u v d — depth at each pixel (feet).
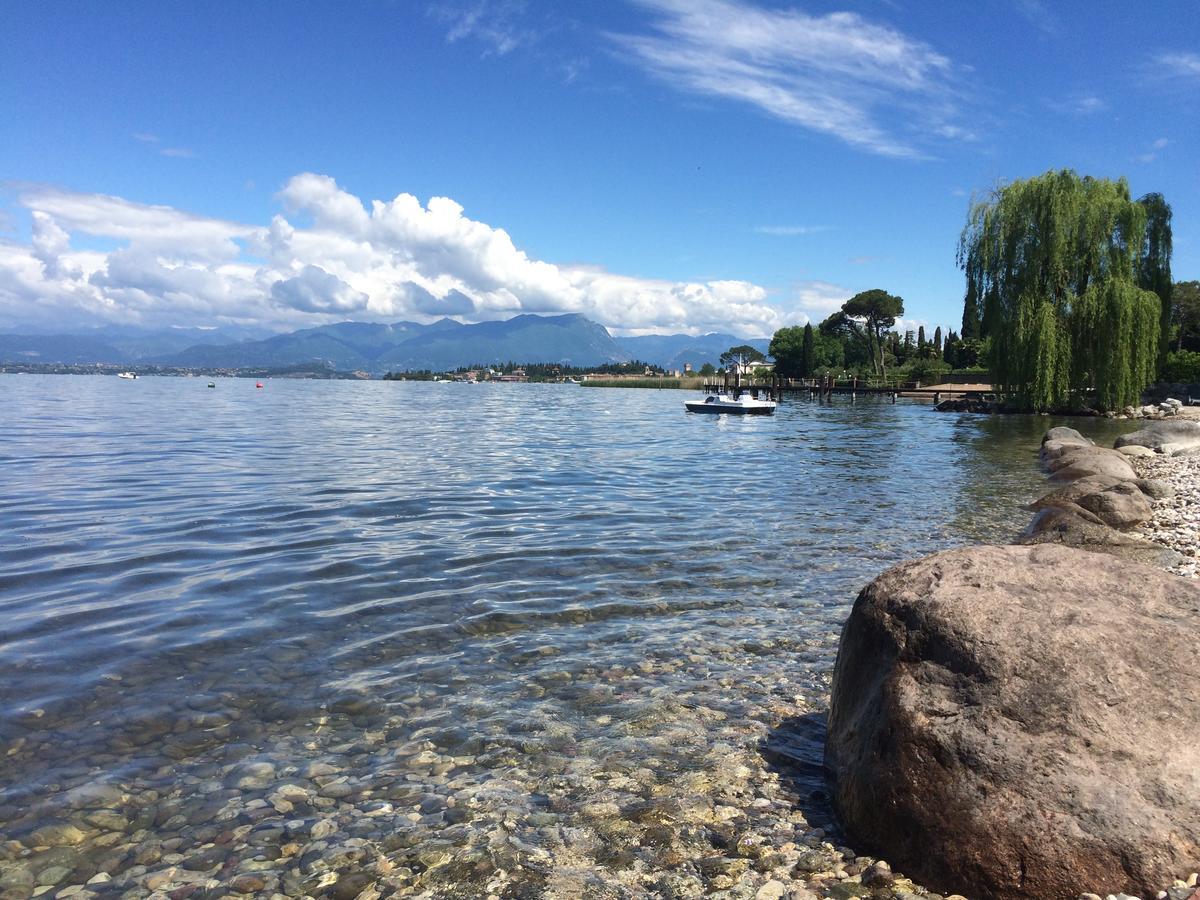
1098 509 40.16
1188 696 11.39
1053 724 11.38
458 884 11.89
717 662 21.20
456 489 49.62
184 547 32.24
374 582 27.71
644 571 30.37
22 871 12.01
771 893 11.64
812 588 28.60
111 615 23.54
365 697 18.45
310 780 14.83
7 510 39.88
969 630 12.57
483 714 17.74
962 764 11.57
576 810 13.96
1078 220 121.70
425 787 14.66
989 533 39.06
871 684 13.67
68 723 16.66
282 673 19.67
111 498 43.86
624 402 251.19
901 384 258.98
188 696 18.17
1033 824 10.84
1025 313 123.03
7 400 162.91
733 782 14.98
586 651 21.80
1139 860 10.30
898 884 11.71
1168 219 147.84
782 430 118.52
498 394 338.34
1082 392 130.62
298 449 73.87
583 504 45.34
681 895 11.63
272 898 11.53
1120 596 13.10
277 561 30.25
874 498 50.57
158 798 14.08
